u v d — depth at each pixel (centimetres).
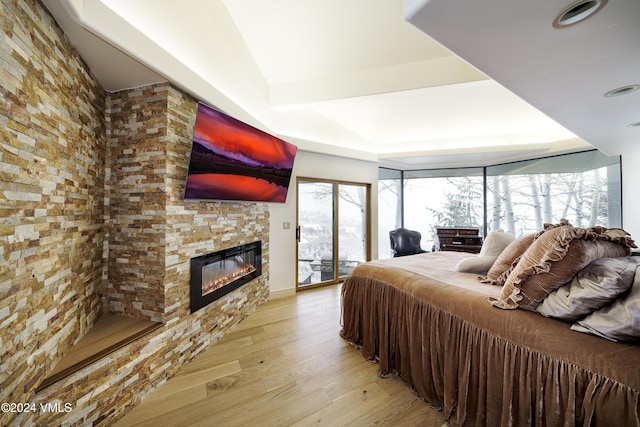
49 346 123
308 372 188
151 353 166
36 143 115
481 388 127
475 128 409
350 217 445
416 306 168
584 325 100
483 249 206
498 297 137
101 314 187
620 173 343
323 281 411
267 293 340
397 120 388
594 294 97
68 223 142
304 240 390
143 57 150
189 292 201
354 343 225
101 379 137
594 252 108
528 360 108
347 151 408
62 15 120
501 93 305
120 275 189
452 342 142
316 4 207
